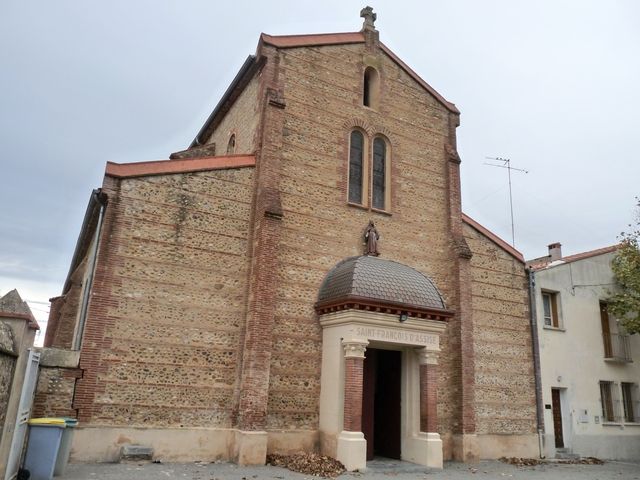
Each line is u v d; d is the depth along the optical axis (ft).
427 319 56.49
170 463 46.14
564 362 74.74
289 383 53.52
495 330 69.72
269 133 57.98
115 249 48.96
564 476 54.13
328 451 51.52
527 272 75.00
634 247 78.48
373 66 69.36
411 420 56.49
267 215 54.24
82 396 44.88
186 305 50.96
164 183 52.60
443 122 73.72
